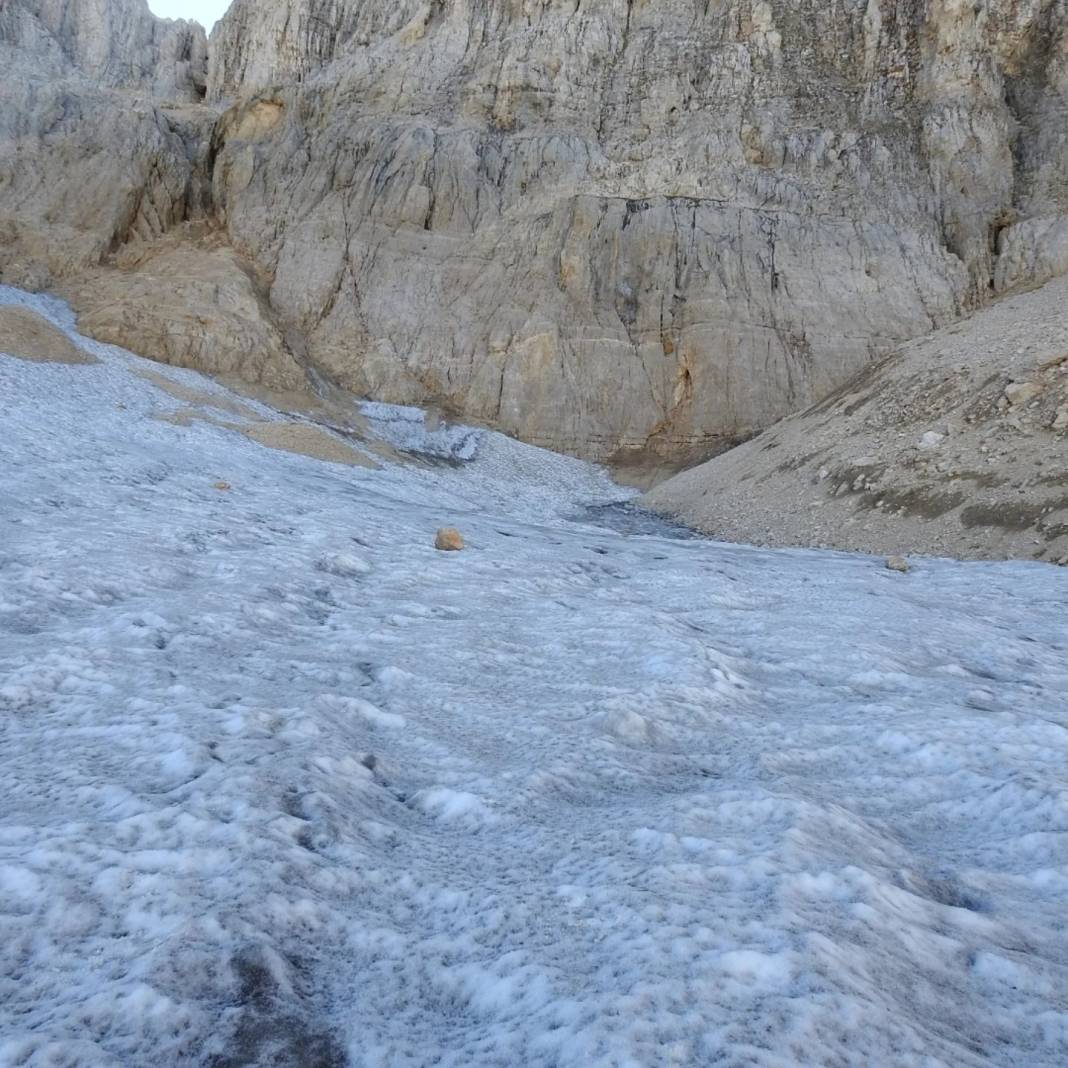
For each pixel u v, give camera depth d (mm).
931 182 48688
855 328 45031
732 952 3338
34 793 4715
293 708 6309
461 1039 3021
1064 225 44156
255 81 65188
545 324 46719
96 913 3566
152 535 13164
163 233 50562
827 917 3740
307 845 4328
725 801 5148
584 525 31172
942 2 50219
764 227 47750
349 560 13812
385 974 3424
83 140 50688
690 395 45312
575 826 4898
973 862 4828
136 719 5938
